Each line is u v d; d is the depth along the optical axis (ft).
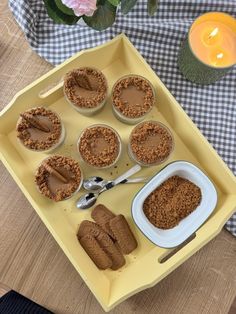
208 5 1.51
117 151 1.38
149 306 1.41
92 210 1.41
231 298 1.42
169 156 1.40
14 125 1.44
